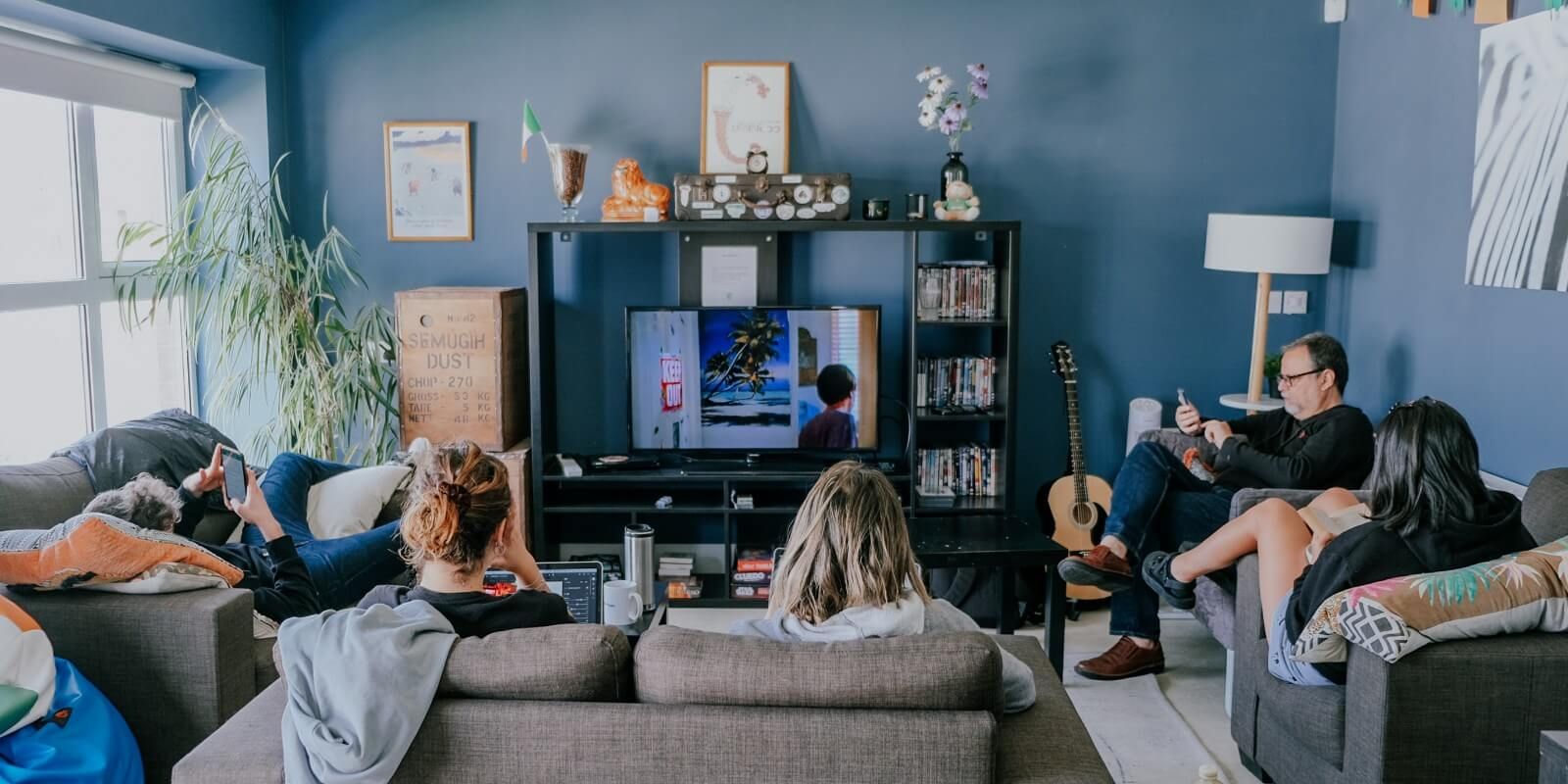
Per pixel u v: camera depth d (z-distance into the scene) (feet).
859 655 6.03
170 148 14.96
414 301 14.76
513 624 6.66
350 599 11.20
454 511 6.57
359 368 15.05
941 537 12.88
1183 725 11.22
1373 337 14.94
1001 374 15.14
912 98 15.64
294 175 15.92
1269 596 9.53
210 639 8.64
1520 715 7.79
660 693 6.11
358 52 15.72
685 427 15.31
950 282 15.02
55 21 12.11
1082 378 16.14
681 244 15.64
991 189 15.78
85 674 8.70
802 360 15.20
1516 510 8.55
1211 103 15.71
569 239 15.94
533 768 5.97
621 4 15.58
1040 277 15.94
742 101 15.64
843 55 15.61
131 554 8.71
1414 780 7.89
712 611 14.94
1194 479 13.05
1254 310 16.07
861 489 6.70
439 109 15.80
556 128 15.78
